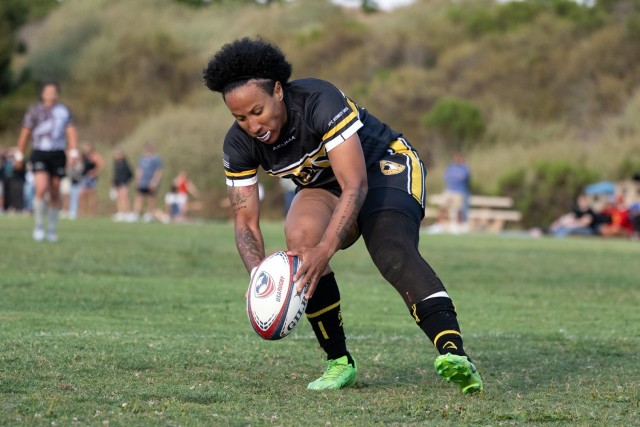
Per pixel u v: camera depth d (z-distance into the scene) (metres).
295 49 189.38
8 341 20.14
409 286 15.34
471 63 166.25
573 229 92.69
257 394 15.90
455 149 141.12
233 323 25.25
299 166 16.17
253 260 16.25
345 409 14.77
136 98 179.25
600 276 43.19
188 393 15.61
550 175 106.38
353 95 165.62
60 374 16.81
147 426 13.20
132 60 185.88
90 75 190.62
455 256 54.41
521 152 129.00
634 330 25.77
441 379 17.75
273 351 20.42
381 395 16.06
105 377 16.77
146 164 103.94
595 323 27.25
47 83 51.34
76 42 199.75
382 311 29.20
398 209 15.88
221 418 13.86
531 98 155.38
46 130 51.19
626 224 90.50
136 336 21.86
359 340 22.84
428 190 120.94
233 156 16.45
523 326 26.38
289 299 14.89
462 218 96.00
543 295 35.00
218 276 38.06
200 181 132.38
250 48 15.20
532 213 106.12
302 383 17.08
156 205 130.62
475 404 15.18
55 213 54.44
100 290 31.58
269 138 15.62
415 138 146.00
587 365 19.64
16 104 178.25
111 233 67.44
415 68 169.62
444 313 15.23
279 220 119.56
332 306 16.75
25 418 13.48
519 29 170.50
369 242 15.77
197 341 21.45
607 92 151.50
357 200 15.23
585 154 124.06
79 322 24.12
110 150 147.25
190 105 165.88
